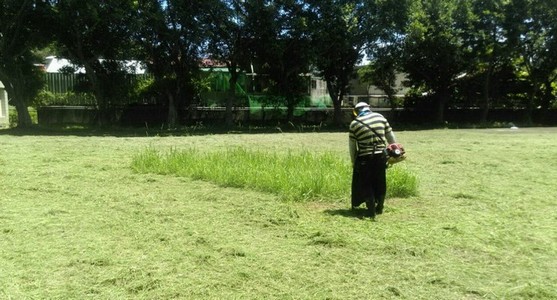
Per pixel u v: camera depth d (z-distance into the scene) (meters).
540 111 34.59
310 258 4.95
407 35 28.25
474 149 15.54
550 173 10.57
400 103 35.25
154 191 8.30
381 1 26.91
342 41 26.95
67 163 11.77
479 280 4.39
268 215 6.62
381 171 6.64
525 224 6.29
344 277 4.44
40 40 24.55
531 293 4.09
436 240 5.52
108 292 4.09
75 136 20.66
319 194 7.66
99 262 4.78
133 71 27.59
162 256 4.98
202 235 5.72
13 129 24.25
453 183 9.30
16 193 8.16
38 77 27.50
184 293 4.08
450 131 26.16
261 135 22.34
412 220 6.45
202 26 25.48
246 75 30.44
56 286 4.21
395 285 4.27
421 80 32.56
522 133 24.27
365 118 6.68
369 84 34.88
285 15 26.55
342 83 30.70
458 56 29.36
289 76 28.88
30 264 4.73
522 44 30.70
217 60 27.67
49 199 7.72
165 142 17.84
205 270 4.60
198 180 9.31
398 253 5.10
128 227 6.07
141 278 4.38
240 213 6.77
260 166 9.27
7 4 22.58
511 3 29.33
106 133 22.95
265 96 30.62
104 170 10.67
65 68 26.59
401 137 21.28
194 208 7.08
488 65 31.47
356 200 6.72
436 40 28.91
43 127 26.00
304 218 6.48
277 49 25.64
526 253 5.14
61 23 22.89
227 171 9.07
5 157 12.72
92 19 22.64
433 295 4.08
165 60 27.00
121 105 28.73
